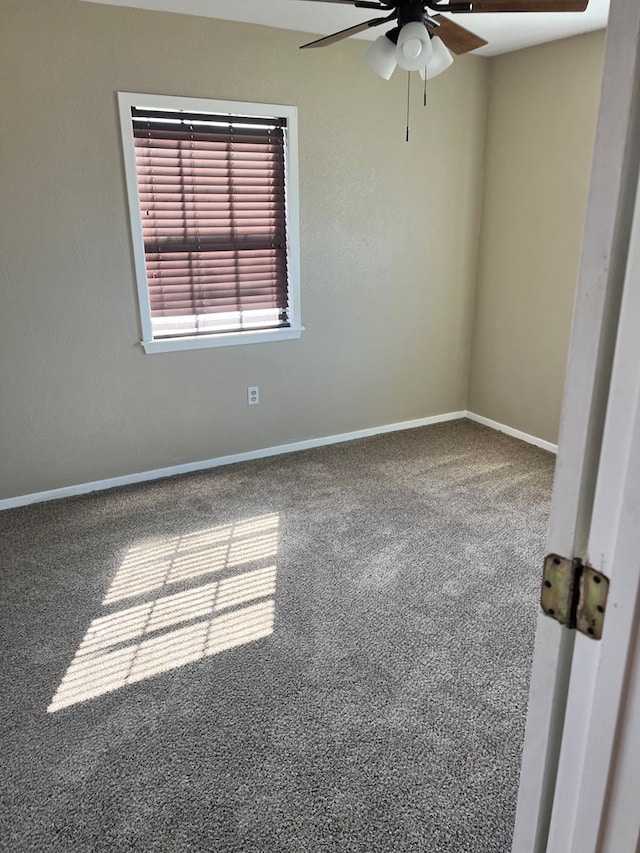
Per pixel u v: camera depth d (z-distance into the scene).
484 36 3.45
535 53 3.68
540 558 2.82
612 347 0.58
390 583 2.63
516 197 3.99
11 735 1.88
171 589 2.60
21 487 3.33
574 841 0.71
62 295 3.17
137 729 1.90
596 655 0.64
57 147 2.97
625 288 0.55
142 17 2.97
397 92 3.73
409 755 1.80
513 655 2.21
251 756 1.81
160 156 3.26
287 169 3.56
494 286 4.29
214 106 3.25
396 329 4.23
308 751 1.82
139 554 2.87
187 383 3.63
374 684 2.08
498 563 2.78
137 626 2.37
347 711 1.96
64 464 3.41
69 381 3.30
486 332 4.43
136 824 1.61
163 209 3.34
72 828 1.60
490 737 1.87
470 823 1.60
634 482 0.57
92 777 1.74
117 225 3.20
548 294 3.90
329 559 2.82
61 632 2.34
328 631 2.34
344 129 3.63
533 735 0.76
